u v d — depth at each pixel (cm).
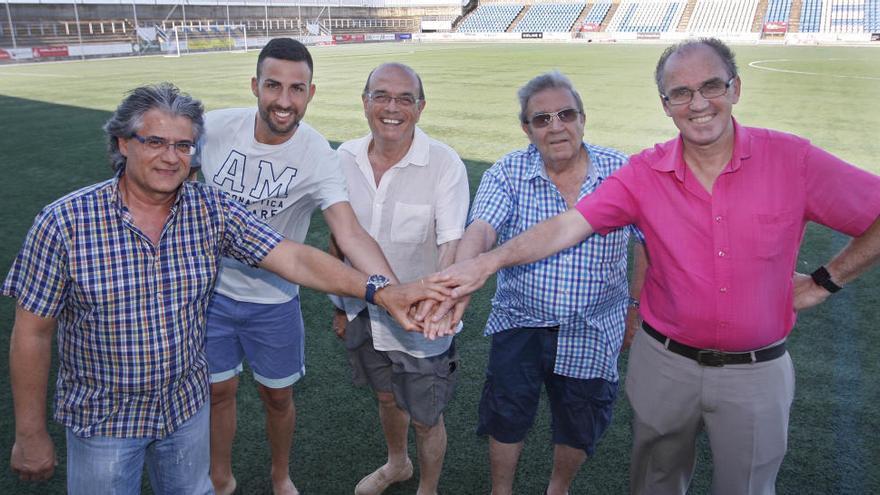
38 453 166
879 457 275
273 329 241
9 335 373
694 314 187
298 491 261
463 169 240
